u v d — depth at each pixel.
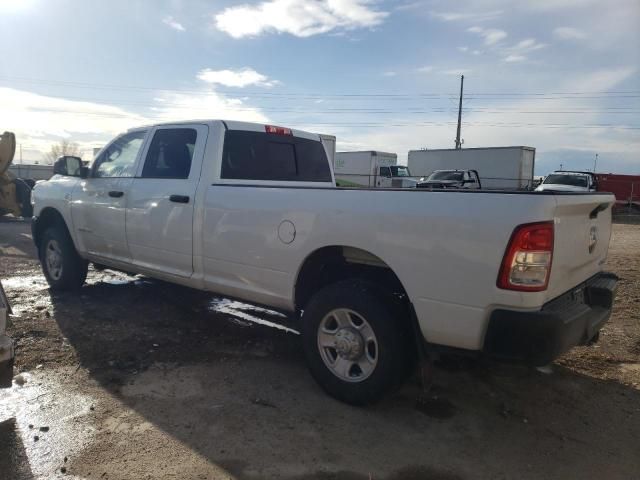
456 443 3.20
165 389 3.78
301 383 3.97
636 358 4.69
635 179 32.12
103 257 5.66
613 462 3.06
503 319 2.90
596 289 3.68
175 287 6.72
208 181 4.51
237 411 3.49
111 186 5.41
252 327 5.26
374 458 3.01
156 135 5.13
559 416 3.60
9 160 13.34
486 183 30.94
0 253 9.20
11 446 2.98
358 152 33.09
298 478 2.79
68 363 4.15
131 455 2.93
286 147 5.31
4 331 3.17
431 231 3.12
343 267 3.90
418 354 3.30
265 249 3.99
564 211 3.06
